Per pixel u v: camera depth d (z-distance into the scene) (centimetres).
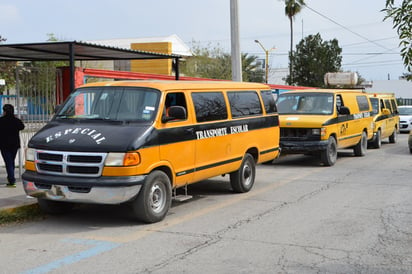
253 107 1090
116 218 841
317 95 1602
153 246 674
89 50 1118
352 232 742
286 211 887
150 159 779
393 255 631
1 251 656
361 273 565
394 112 2394
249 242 690
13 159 1043
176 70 1305
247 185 1077
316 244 679
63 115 866
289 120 1488
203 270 576
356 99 1766
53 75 1237
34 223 816
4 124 1027
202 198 1014
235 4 1636
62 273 569
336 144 1563
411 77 734
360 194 1052
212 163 938
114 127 794
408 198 1005
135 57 1274
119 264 600
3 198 930
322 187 1142
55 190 764
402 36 674
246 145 1049
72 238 718
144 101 829
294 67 4744
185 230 758
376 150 2045
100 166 746
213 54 4566
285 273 565
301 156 1817
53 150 771
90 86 891
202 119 912
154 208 802
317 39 4725
